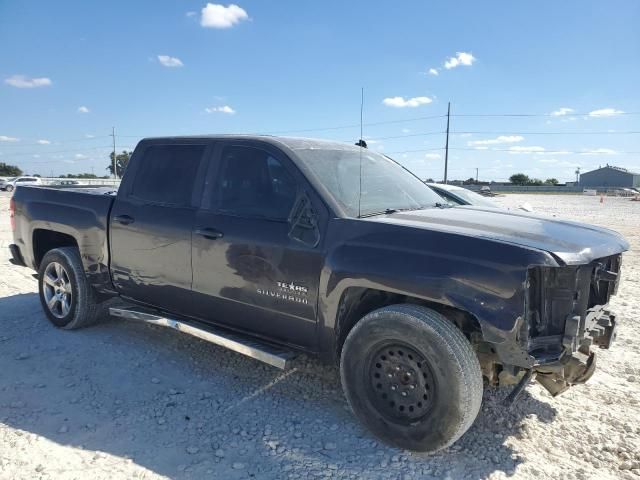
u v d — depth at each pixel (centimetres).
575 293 303
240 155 411
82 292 518
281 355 368
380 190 403
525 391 414
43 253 580
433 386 307
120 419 360
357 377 334
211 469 304
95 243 496
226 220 398
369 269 319
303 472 302
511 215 385
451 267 296
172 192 446
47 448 322
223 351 486
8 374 429
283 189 380
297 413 371
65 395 394
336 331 345
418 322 304
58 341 504
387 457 317
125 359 463
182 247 423
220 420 360
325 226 350
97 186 627
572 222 386
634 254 1252
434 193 464
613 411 386
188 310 435
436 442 307
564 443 340
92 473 298
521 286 280
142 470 302
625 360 491
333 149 425
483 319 286
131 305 506
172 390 405
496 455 323
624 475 308
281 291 365
